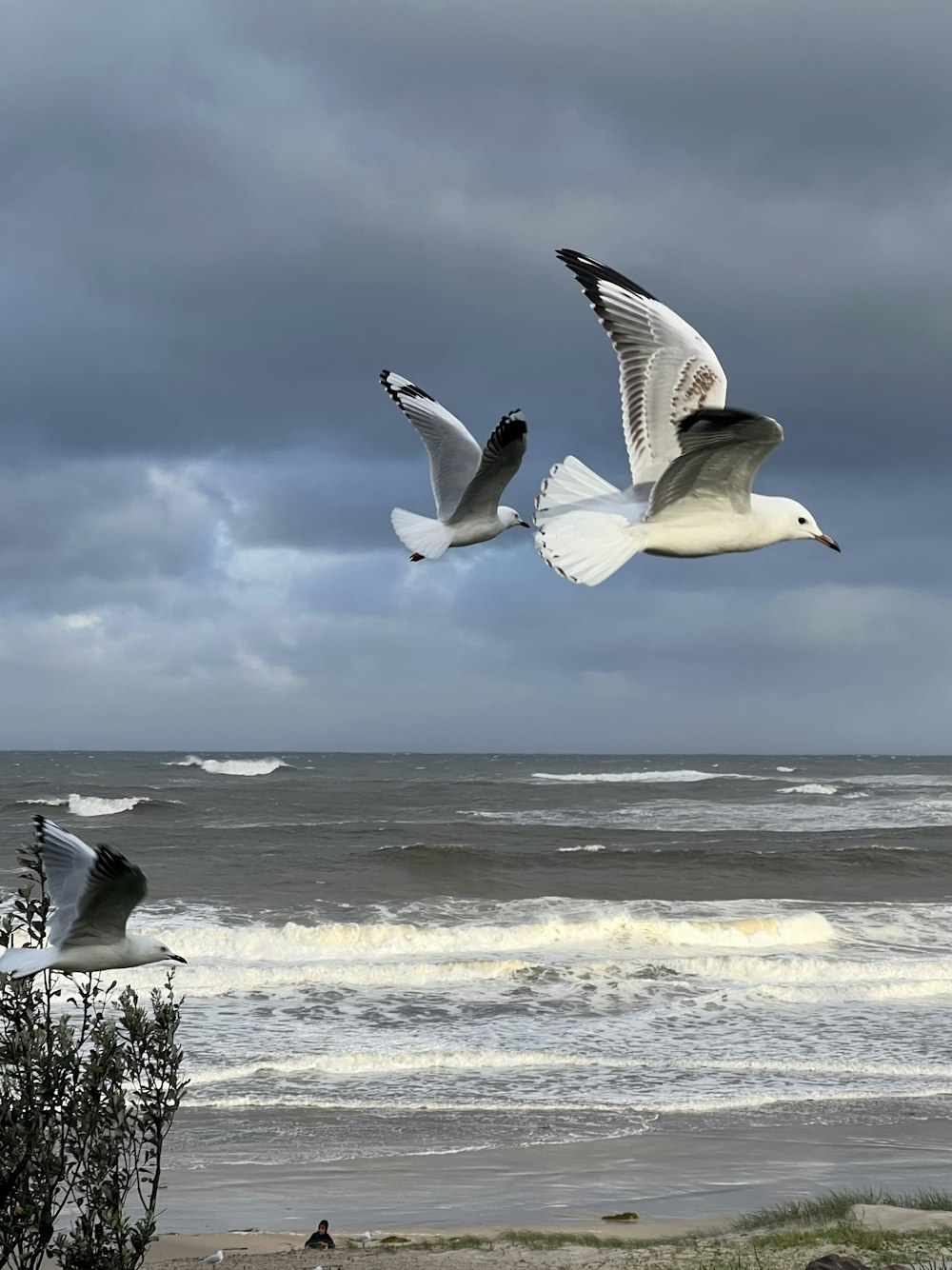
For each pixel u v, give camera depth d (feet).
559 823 175.63
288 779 286.25
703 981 69.51
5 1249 21.39
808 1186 39.63
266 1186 39.17
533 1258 31.22
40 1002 22.53
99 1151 22.12
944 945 81.41
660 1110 47.88
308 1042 56.39
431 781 284.61
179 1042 55.62
